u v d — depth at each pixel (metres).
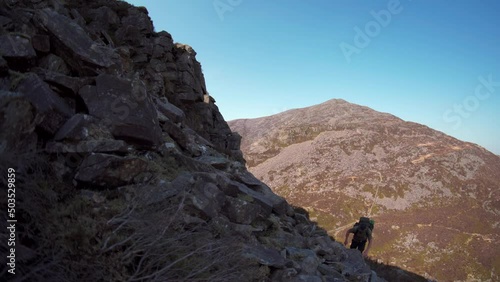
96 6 11.66
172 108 8.83
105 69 5.57
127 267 3.42
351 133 117.06
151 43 11.84
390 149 113.38
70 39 5.41
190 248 4.05
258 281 4.59
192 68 13.12
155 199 4.42
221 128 14.12
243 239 5.25
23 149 3.66
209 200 5.18
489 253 69.12
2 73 4.25
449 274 64.12
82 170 4.17
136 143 5.15
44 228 3.18
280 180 100.88
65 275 2.90
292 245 6.43
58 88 4.91
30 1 6.73
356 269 6.93
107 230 3.52
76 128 4.39
